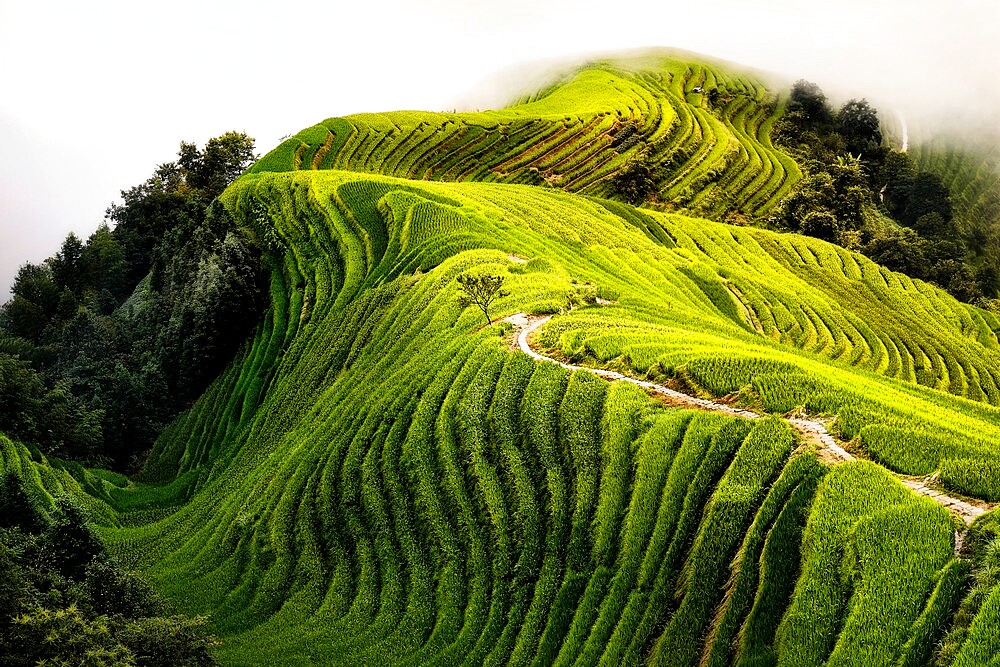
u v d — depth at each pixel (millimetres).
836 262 135625
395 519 44094
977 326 120438
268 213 112125
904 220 187875
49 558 42125
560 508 36906
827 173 177500
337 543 45906
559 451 39531
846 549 26500
